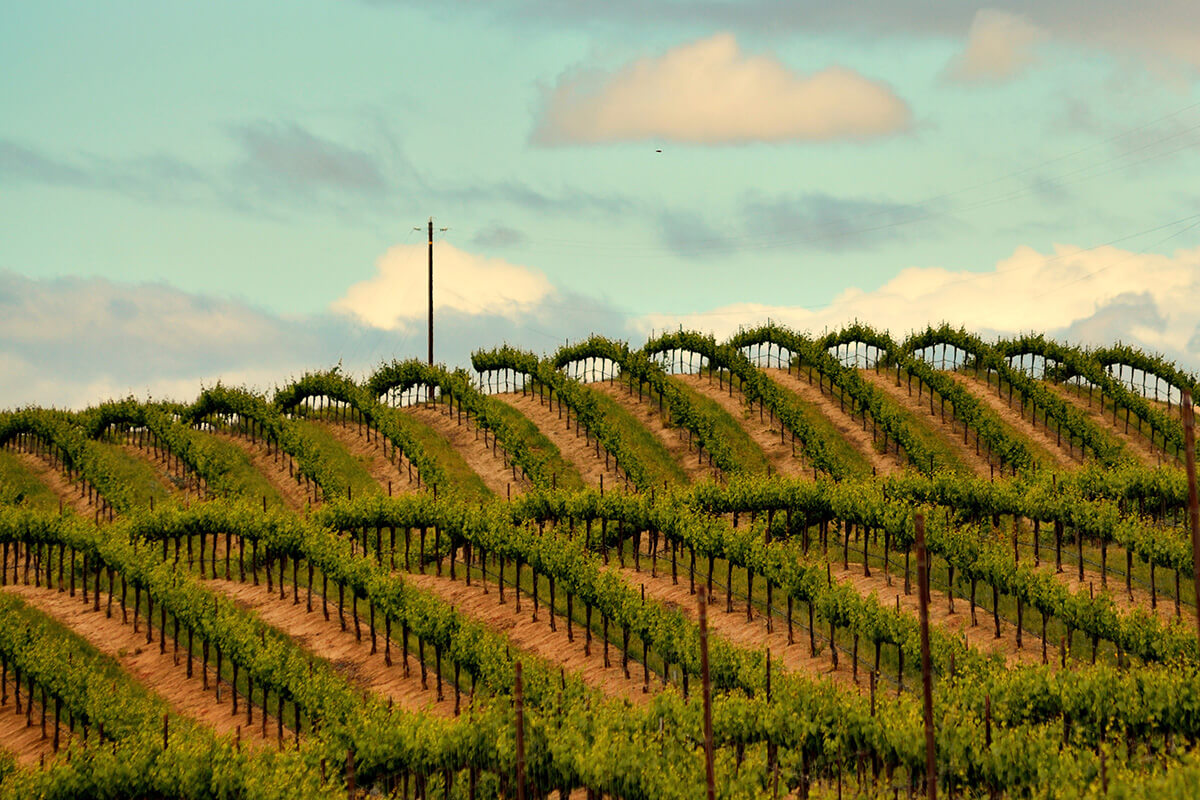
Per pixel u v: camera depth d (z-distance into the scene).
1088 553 197.62
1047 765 100.06
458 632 161.62
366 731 125.25
